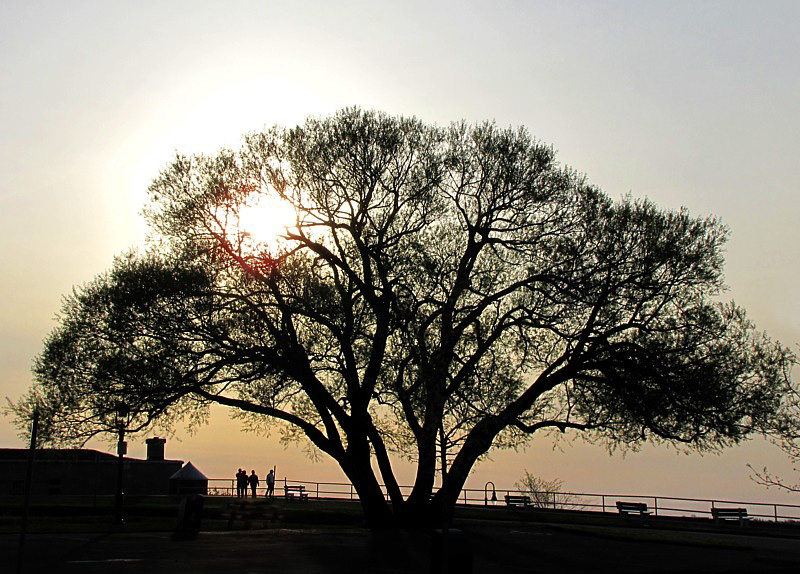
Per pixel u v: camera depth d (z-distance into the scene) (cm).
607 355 3812
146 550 2627
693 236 3828
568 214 3891
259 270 3772
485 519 4578
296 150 3962
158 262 3841
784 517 4534
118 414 3678
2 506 4238
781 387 3631
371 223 3931
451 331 3616
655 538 3525
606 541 3378
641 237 3766
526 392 3853
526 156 3938
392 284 3716
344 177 3953
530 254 3916
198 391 3772
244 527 3603
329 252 3928
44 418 3700
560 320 3809
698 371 3641
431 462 3859
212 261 3822
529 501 5347
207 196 3903
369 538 3228
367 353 3900
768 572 2511
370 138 3922
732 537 3894
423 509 3803
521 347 3812
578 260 3769
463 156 3984
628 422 3922
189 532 3291
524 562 2634
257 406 3919
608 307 3809
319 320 3712
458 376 3584
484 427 3672
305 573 2212
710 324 3791
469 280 3841
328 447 3950
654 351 3747
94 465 6119
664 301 3806
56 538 2922
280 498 6438
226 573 2155
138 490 6241
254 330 3769
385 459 3934
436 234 4016
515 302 3938
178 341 3788
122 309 3706
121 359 3697
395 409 3841
